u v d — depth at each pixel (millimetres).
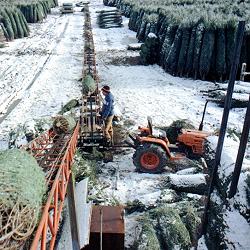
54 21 39469
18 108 13898
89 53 22422
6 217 2627
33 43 27422
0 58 22672
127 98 14984
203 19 17266
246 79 16703
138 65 20812
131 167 9297
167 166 9250
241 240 4254
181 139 9344
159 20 22578
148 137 9180
